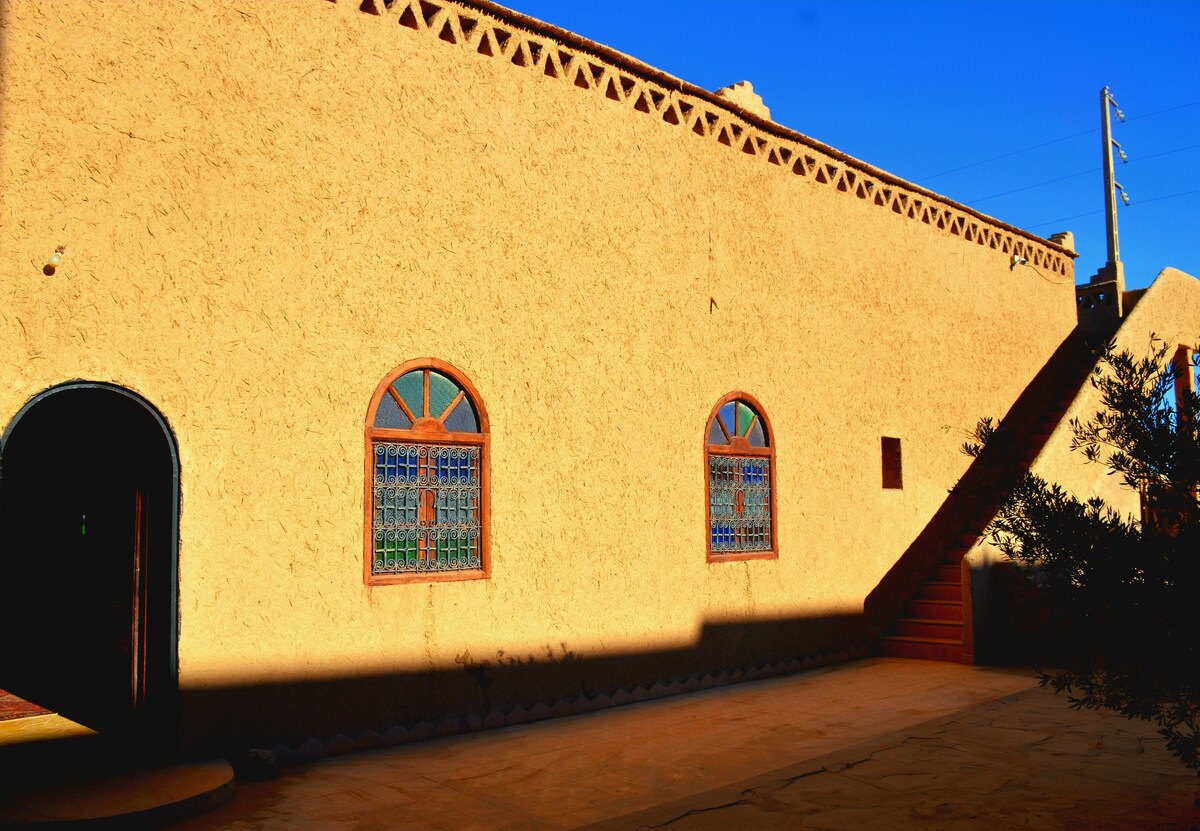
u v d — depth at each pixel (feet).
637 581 29.45
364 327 23.89
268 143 22.61
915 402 41.22
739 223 34.14
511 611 26.18
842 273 38.27
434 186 25.52
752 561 33.30
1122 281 54.70
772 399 34.68
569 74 29.04
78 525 26.63
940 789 19.44
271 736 21.65
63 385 19.45
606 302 29.40
